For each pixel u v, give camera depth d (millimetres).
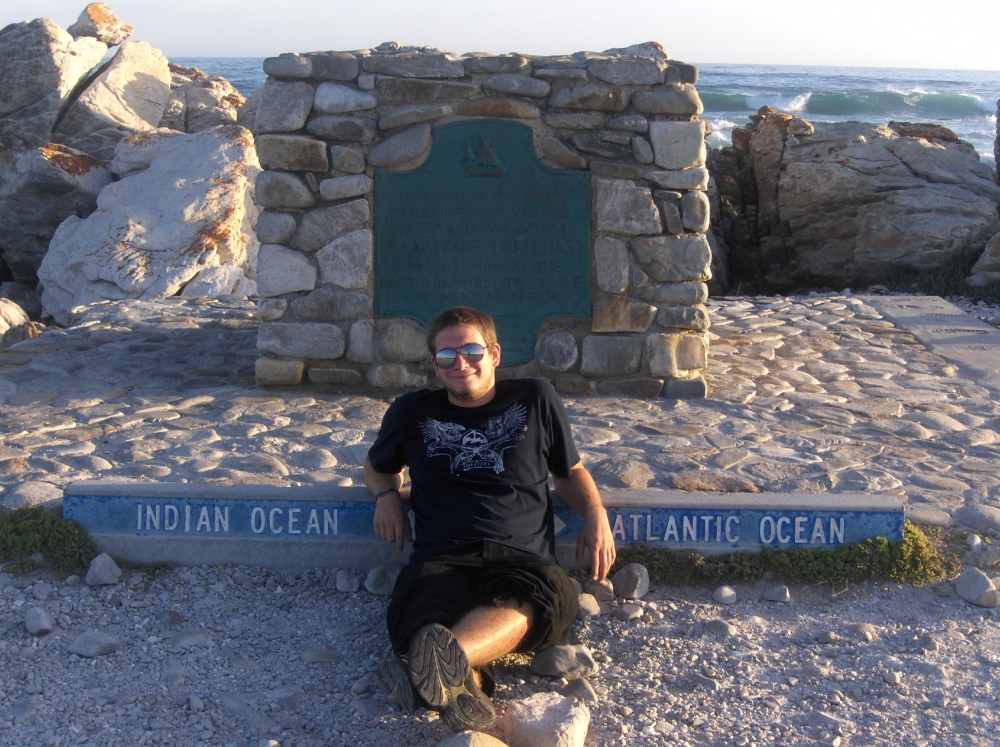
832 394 6051
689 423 5379
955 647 3359
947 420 5484
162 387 6047
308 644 3424
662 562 3783
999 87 62094
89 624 3492
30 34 14273
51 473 4469
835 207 12227
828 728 2930
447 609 2982
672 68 5645
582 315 5855
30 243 12562
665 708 3057
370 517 3850
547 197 5738
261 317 5914
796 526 3826
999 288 10633
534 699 2910
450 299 5844
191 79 16828
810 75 77625
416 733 2934
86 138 14031
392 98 5656
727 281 13148
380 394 5906
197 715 3008
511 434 3369
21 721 2961
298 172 5750
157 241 10625
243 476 4461
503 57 5609
